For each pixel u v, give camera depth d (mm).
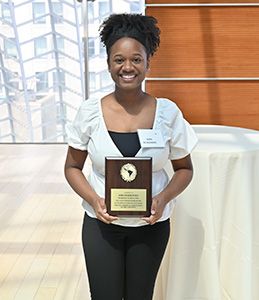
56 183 4547
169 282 2199
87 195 1587
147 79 3172
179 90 3189
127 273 1653
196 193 2123
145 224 1596
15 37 6125
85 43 5039
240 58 3127
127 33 1506
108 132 1563
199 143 2283
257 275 2238
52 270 2857
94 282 1652
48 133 6430
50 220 3637
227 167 2121
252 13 3064
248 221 2164
